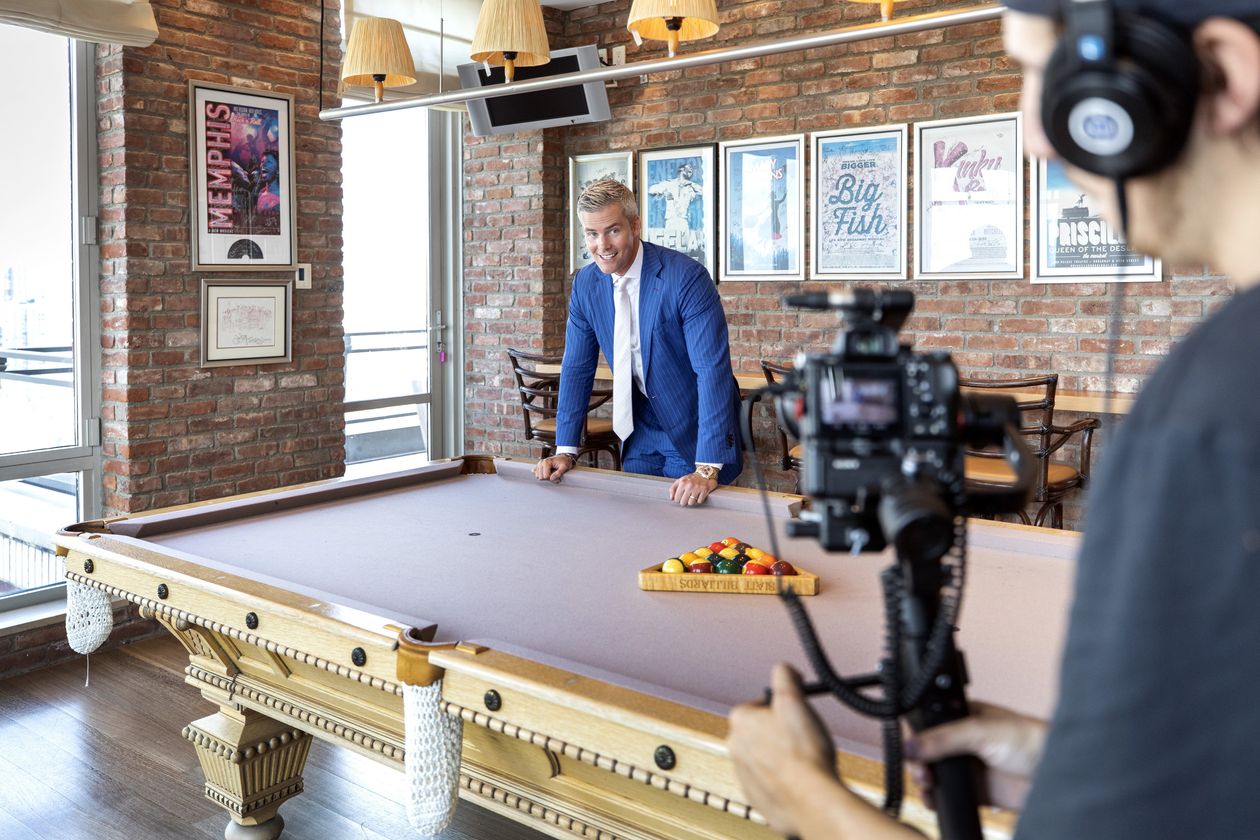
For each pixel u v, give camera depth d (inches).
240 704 86.0
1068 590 72.6
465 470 121.7
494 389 233.6
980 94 175.8
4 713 128.9
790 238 198.1
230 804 93.7
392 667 63.2
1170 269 160.6
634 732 51.0
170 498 162.4
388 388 226.7
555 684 53.7
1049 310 172.4
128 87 152.5
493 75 197.9
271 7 171.0
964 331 181.3
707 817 54.6
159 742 120.4
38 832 99.0
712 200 206.7
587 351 126.9
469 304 236.1
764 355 203.6
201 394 165.6
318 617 65.5
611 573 79.5
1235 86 18.1
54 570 157.2
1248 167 18.8
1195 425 16.2
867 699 26.0
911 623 25.8
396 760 73.6
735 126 203.3
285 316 176.2
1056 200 169.8
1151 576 16.4
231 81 165.9
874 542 26.2
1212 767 16.0
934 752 26.2
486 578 78.7
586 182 223.8
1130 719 16.5
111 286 156.9
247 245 169.5
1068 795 17.4
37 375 153.1
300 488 107.7
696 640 63.9
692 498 102.4
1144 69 18.6
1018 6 21.0
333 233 184.4
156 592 80.0
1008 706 52.6
